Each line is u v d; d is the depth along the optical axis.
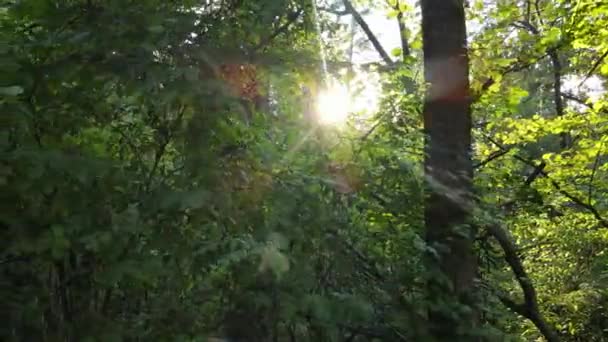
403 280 3.82
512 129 9.90
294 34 3.77
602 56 9.45
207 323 3.11
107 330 2.81
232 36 3.30
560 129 9.99
